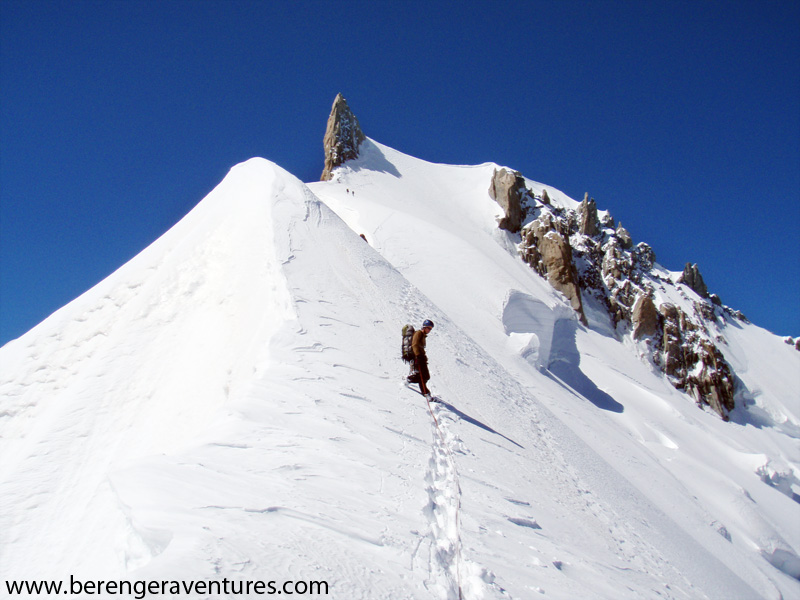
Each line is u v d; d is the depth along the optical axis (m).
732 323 97.12
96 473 9.25
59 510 8.14
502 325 38.03
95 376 12.25
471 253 48.28
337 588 3.59
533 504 7.83
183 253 17.19
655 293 83.75
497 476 8.12
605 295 74.81
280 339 10.48
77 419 10.89
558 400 25.44
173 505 4.26
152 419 10.62
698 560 12.15
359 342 11.90
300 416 7.30
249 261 15.64
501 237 75.38
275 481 5.18
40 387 12.65
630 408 42.31
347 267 17.33
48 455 9.86
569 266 70.31
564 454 13.12
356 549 4.28
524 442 11.76
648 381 59.81
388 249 48.69
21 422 11.62
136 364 12.62
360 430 7.34
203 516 4.09
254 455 5.82
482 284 43.12
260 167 23.58
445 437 8.66
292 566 3.64
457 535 5.39
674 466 30.55
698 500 24.38
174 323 14.02
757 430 62.62
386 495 5.63
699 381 64.81
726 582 12.05
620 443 24.19
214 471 5.17
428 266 46.00
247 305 13.55
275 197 19.86
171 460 5.29
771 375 83.25
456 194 87.12
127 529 4.30
